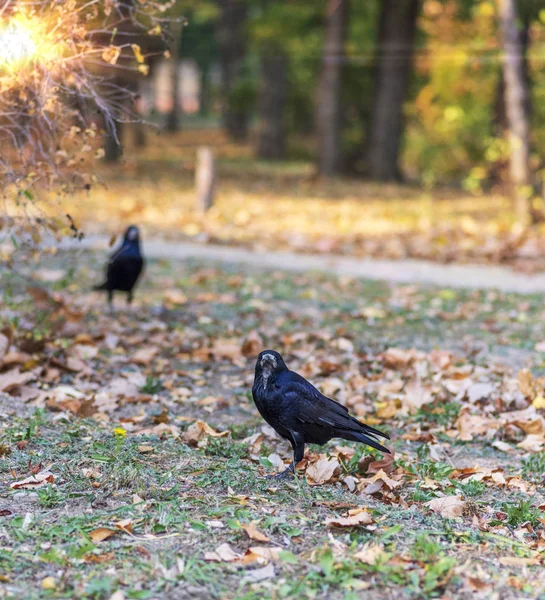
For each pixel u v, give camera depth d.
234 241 20.06
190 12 49.12
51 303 10.22
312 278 16.12
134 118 8.17
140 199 26.42
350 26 42.91
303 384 6.44
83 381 9.21
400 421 8.53
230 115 61.66
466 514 6.16
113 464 6.44
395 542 5.48
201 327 12.09
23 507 5.74
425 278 16.59
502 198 32.16
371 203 29.88
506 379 9.79
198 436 7.36
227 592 4.74
